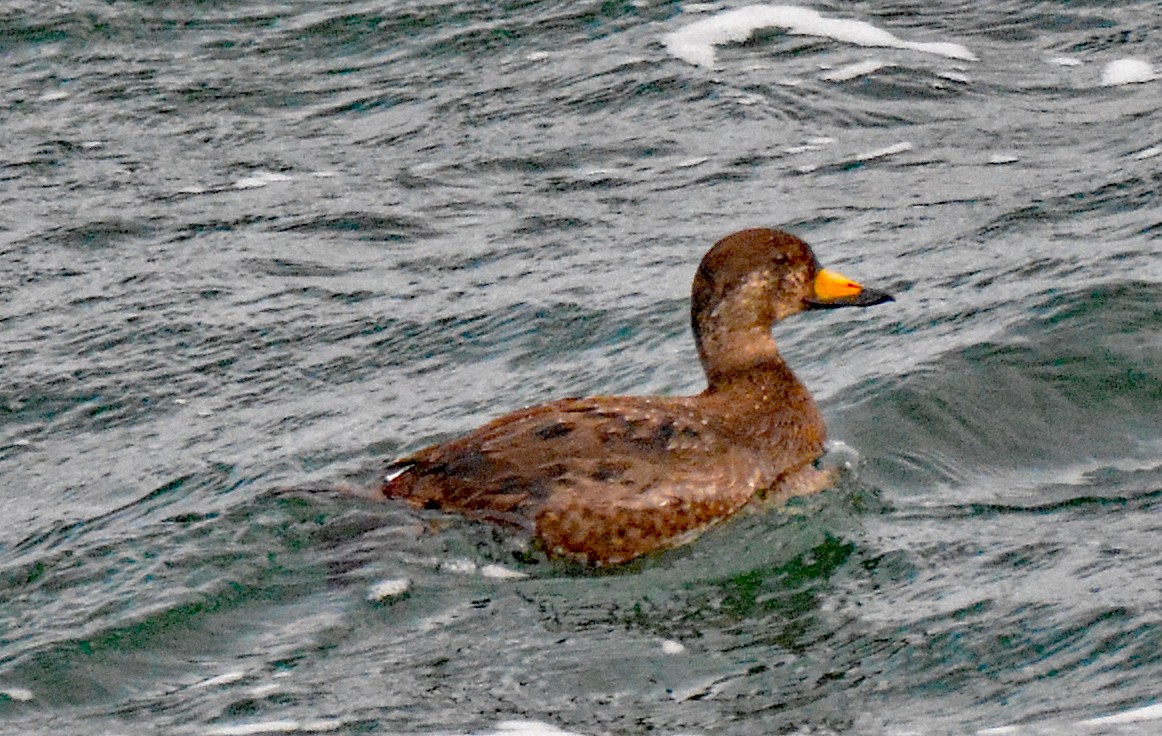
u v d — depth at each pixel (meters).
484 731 9.87
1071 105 18.34
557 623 10.90
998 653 10.33
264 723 10.02
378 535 11.55
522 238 16.58
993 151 17.58
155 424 13.93
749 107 18.62
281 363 14.73
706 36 20.05
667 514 11.55
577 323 15.03
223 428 13.77
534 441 11.67
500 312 15.27
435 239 16.62
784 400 12.47
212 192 17.53
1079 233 15.77
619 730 9.86
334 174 17.81
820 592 11.15
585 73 19.41
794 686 10.20
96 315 15.52
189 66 19.77
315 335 15.12
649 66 19.45
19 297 15.84
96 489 12.95
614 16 20.47
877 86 18.91
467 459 11.69
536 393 14.07
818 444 12.55
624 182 17.47
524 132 18.45
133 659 10.70
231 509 12.05
